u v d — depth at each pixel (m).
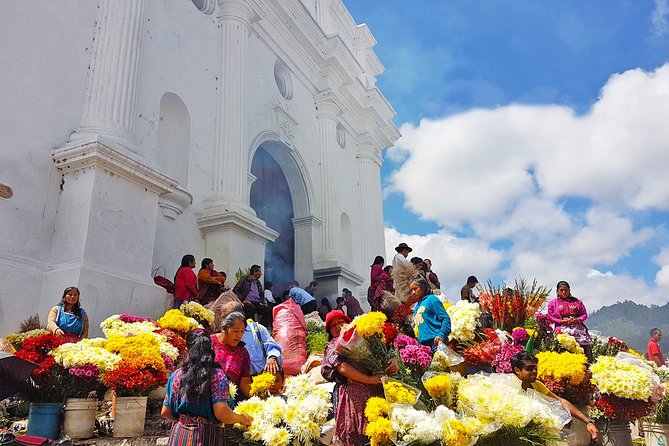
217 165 12.39
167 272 10.30
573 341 6.53
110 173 8.15
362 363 3.74
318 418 3.67
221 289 9.36
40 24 8.34
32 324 6.54
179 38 11.96
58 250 7.68
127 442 4.35
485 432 3.41
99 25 9.38
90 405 4.51
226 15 13.91
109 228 7.93
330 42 18.83
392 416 3.38
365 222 20.95
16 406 5.36
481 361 5.27
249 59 14.95
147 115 10.35
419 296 5.26
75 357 4.44
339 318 4.26
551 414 3.67
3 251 7.12
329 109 18.92
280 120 16.05
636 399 4.85
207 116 12.55
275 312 7.31
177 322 6.09
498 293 7.32
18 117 7.72
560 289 7.30
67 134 8.41
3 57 7.68
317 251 17.12
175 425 3.15
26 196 7.57
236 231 11.60
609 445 4.97
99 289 7.43
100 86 8.92
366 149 22.09
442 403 3.68
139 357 4.64
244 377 4.29
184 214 11.13
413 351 3.84
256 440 3.47
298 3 16.86
